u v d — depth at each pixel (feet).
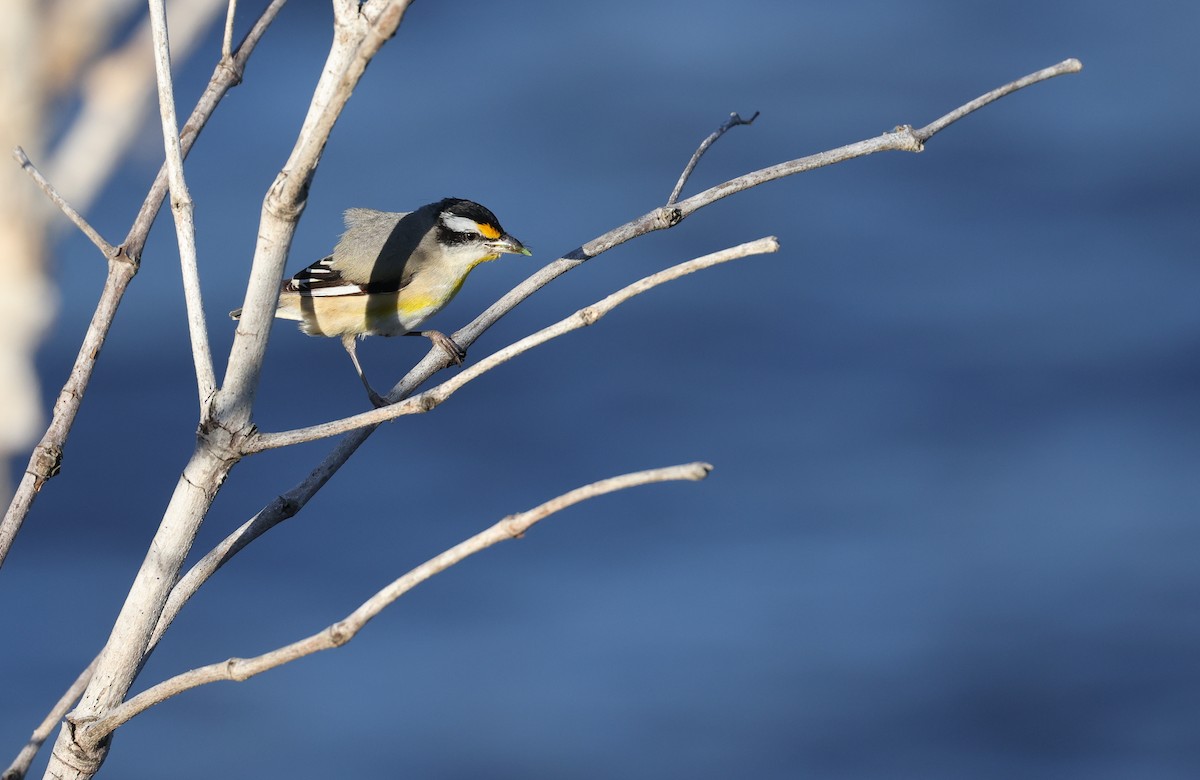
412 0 12.82
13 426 33.32
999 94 18.30
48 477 15.81
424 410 14.38
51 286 33.45
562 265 19.47
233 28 17.53
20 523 15.66
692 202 18.67
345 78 13.01
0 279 32.78
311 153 13.41
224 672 13.53
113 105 31.27
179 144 14.75
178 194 14.60
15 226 32.60
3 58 31.40
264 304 14.06
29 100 31.83
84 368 16.15
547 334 14.34
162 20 14.87
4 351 32.96
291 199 13.60
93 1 32.12
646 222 18.97
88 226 16.39
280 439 14.48
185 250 14.57
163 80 14.76
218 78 17.58
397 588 13.00
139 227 16.67
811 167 18.38
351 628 13.03
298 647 13.23
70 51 32.24
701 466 12.36
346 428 14.53
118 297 16.35
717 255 14.07
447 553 12.96
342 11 13.26
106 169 31.50
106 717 14.40
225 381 14.29
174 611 15.39
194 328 14.51
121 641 14.67
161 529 14.61
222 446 14.38
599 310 14.20
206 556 15.79
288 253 13.94
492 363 14.39
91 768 14.64
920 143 18.26
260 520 15.99
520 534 12.81
